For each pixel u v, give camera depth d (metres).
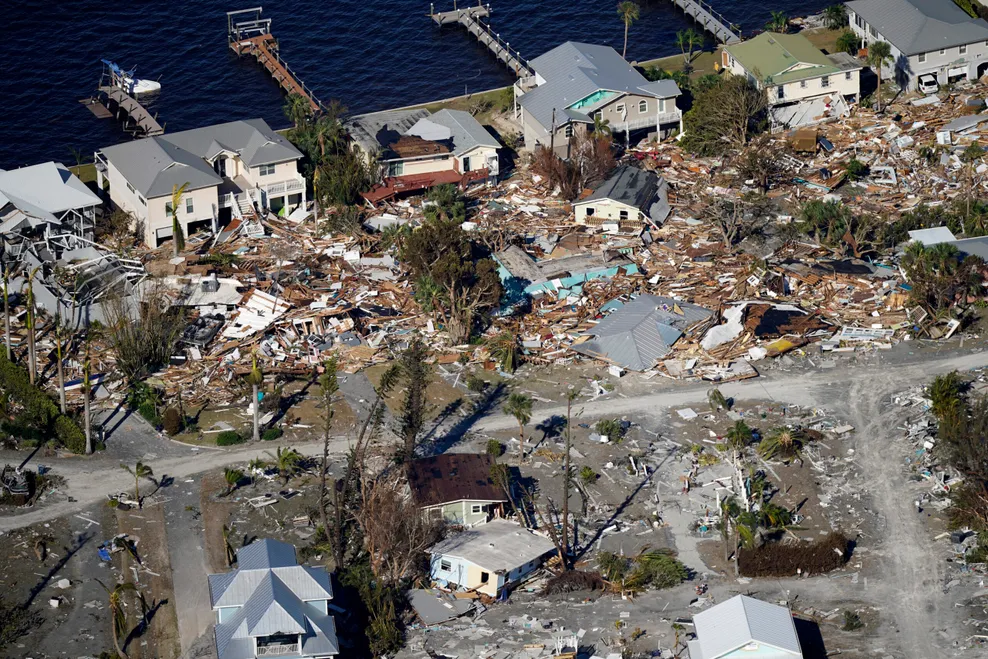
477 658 128.50
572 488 151.50
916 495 149.62
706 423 162.00
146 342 170.50
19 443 158.62
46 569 140.62
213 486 152.12
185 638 132.25
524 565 137.75
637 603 135.50
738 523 141.62
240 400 166.38
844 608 134.25
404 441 155.75
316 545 142.38
